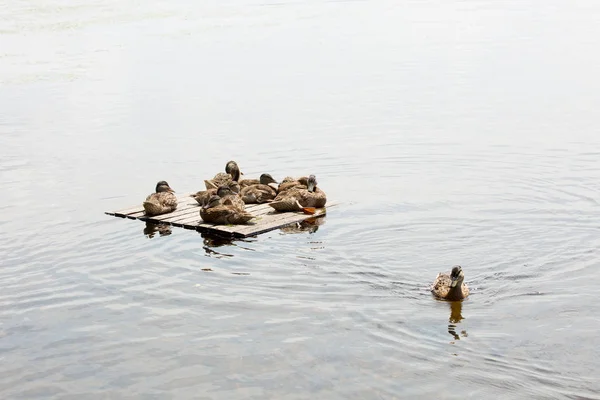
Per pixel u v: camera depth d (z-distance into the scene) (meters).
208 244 20.50
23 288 18.02
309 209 22.62
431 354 14.34
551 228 20.50
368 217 22.11
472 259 18.56
